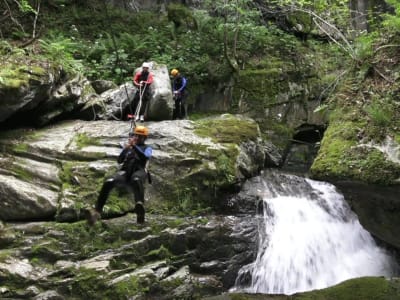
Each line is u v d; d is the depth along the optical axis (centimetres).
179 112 1321
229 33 1656
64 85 1121
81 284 774
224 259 895
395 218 739
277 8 1836
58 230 829
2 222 832
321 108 807
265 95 1556
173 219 909
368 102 732
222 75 1551
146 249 853
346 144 707
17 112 988
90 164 938
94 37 1580
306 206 1034
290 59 1680
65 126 1077
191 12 1734
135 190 716
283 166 1402
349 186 718
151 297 798
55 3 1599
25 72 962
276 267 915
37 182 891
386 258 910
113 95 1248
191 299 825
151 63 1324
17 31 1312
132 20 1681
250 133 1159
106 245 841
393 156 655
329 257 955
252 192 1044
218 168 996
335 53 1680
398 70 730
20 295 742
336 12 1559
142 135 733
